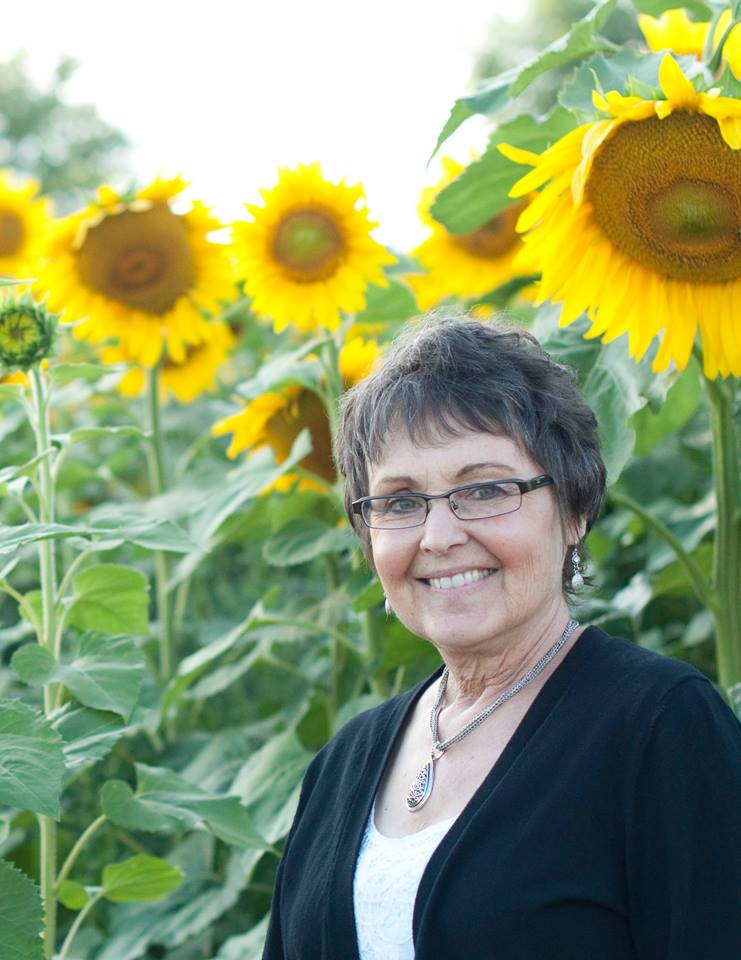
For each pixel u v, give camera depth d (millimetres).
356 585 3664
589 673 1979
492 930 1787
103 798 2807
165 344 4477
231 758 3855
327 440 3924
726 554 2945
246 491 3650
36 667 2688
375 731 2287
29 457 4957
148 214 4125
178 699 4055
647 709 1841
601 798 1824
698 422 4559
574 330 2928
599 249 2658
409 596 2107
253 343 5664
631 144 2559
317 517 3990
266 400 3891
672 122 2521
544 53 2945
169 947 3701
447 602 2051
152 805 2820
